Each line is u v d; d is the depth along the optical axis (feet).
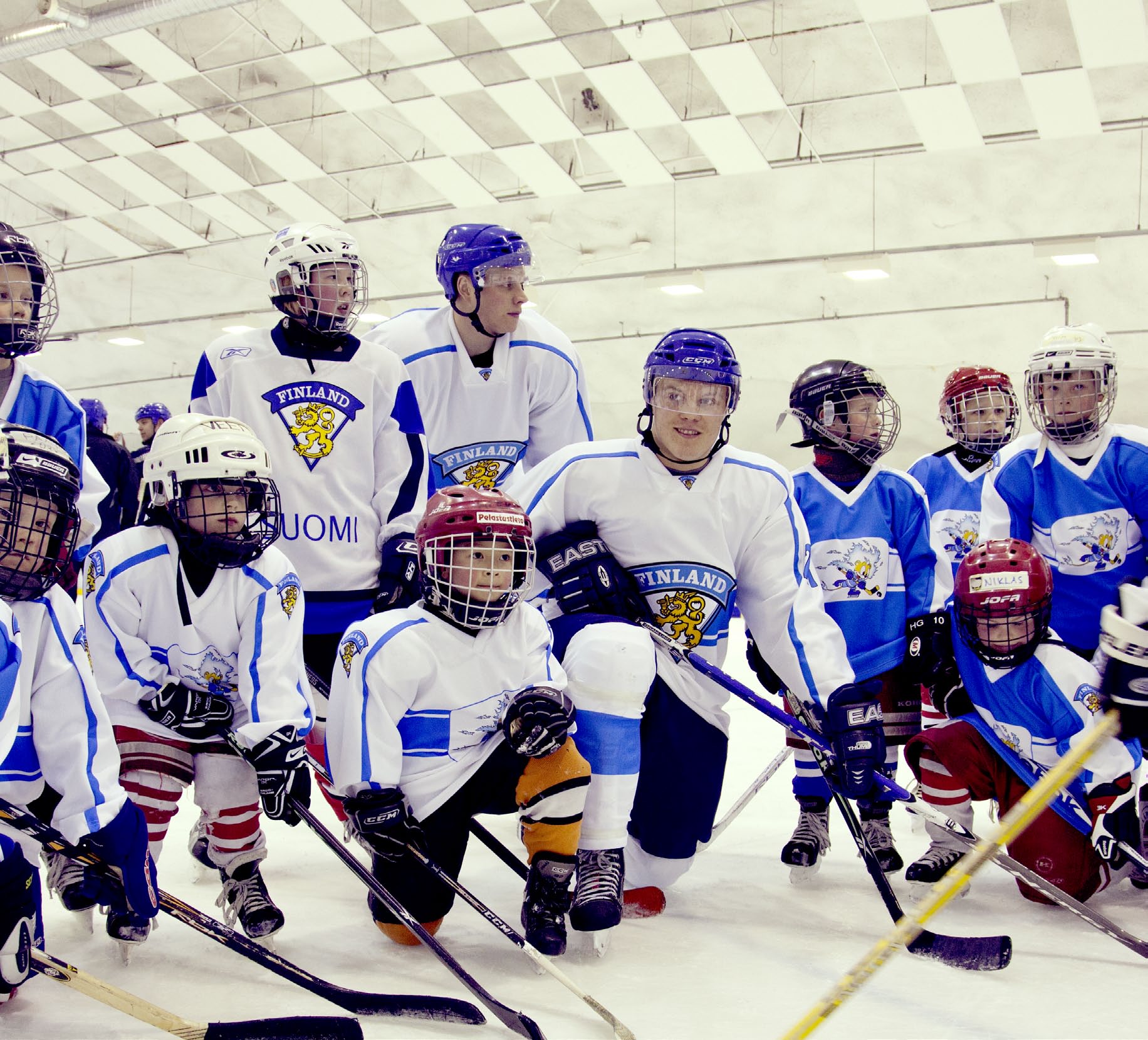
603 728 8.00
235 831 8.00
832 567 11.03
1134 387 32.99
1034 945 8.01
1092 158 35.81
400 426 10.39
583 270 44.32
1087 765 8.71
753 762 14.25
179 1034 5.99
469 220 43.70
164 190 44.01
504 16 31.81
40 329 8.74
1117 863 9.29
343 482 10.10
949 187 37.78
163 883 9.25
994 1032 6.44
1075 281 38.88
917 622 10.75
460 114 37.01
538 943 7.62
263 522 8.13
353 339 10.25
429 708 7.85
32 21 33.32
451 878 7.33
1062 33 30.50
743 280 43.06
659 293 44.52
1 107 39.52
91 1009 6.67
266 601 8.11
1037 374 10.55
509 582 7.77
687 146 39.14
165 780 7.98
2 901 6.32
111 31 32.55
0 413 9.04
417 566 9.68
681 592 9.21
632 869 9.03
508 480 12.03
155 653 8.08
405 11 32.22
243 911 7.88
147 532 8.14
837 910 8.82
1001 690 9.23
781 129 37.37
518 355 11.69
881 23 32.14
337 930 8.26
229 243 48.01
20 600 6.97
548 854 7.68
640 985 7.18
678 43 32.14
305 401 9.98
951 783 9.38
